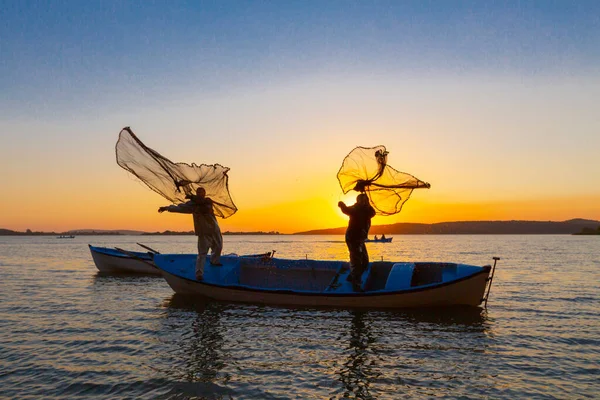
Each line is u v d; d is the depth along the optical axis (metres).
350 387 7.00
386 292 12.30
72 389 6.95
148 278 21.95
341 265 14.41
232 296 13.61
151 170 11.93
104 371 7.75
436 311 12.48
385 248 74.25
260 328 10.76
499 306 13.95
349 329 10.67
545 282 20.52
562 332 10.57
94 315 12.58
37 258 41.19
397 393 6.78
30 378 7.44
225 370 7.77
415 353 8.81
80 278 22.14
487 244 94.56
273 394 6.71
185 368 7.88
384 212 12.72
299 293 12.82
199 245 13.78
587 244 88.75
